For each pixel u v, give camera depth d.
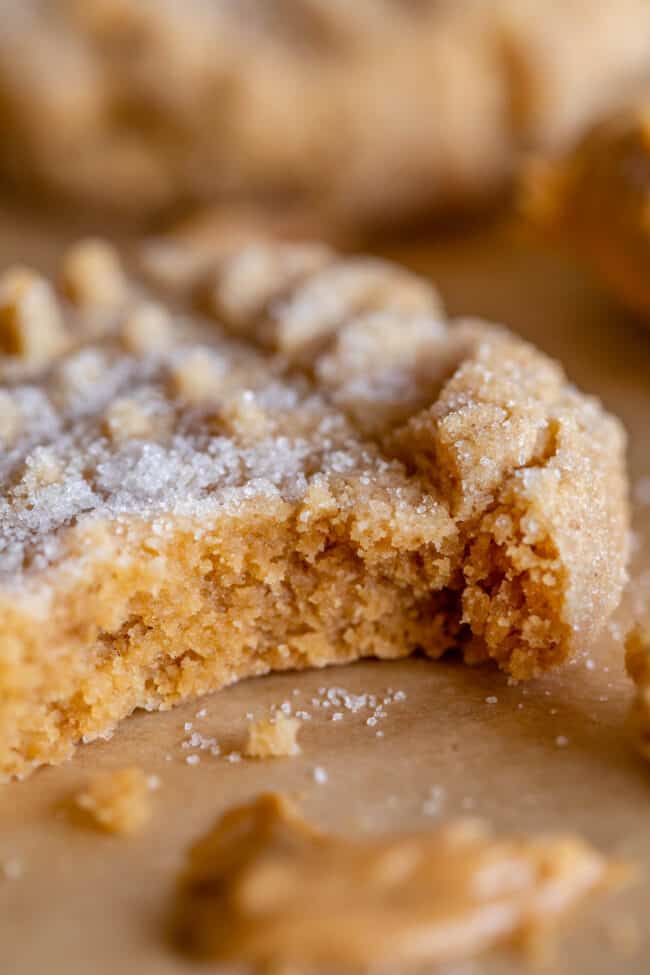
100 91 0.25
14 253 0.26
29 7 0.26
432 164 0.25
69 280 0.21
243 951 0.16
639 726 0.17
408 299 0.21
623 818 0.17
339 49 0.25
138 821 0.17
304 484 0.18
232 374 0.20
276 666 0.19
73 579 0.17
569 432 0.18
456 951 0.16
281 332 0.20
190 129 0.25
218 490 0.18
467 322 0.21
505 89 0.25
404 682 0.18
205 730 0.18
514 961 0.16
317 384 0.20
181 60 0.25
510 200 0.26
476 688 0.18
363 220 0.26
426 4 0.25
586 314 0.24
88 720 0.18
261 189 0.26
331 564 0.18
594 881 0.16
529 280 0.25
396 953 0.16
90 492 0.18
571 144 0.24
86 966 0.16
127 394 0.20
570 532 0.18
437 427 0.18
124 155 0.26
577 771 0.17
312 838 0.17
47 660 0.18
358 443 0.19
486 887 0.16
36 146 0.26
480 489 0.18
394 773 0.17
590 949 0.16
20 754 0.18
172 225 0.27
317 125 0.25
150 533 0.18
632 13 0.25
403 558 0.18
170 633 0.18
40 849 0.17
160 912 0.16
